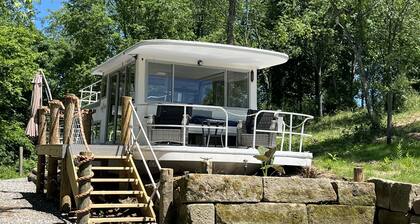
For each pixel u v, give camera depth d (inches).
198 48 405.7
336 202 317.4
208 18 1533.0
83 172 317.1
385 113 1056.2
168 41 394.0
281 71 1569.9
